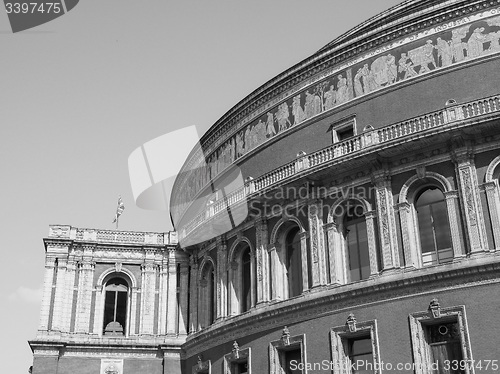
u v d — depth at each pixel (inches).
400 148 1312.7
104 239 2097.7
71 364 1924.2
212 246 1817.2
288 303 1429.6
